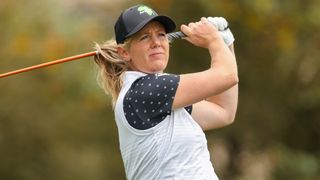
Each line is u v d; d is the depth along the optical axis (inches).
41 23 1402.6
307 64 1373.0
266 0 1272.1
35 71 1376.7
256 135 1427.2
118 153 1461.6
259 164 1451.8
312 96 1365.7
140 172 365.4
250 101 1403.8
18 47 1360.7
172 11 1315.2
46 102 1386.6
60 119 1402.6
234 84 358.6
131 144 364.8
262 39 1342.3
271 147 1416.1
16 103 1369.3
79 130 1424.7
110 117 1437.0
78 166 1422.2
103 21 1582.2
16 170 1384.1
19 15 1398.9
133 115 360.2
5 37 1380.4
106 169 1466.5
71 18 1517.0
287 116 1418.6
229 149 1448.1
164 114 357.1
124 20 369.4
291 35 1316.4
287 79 1389.0
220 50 363.9
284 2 1304.1
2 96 1362.0
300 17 1302.9
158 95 356.2
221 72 356.8
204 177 355.3
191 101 356.5
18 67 1368.1
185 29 372.8
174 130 357.1
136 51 370.3
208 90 355.6
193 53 1357.0
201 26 369.7
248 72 1382.9
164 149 356.2
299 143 1440.7
